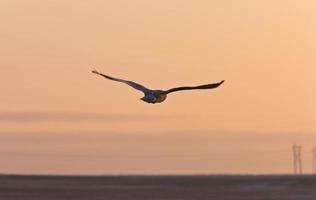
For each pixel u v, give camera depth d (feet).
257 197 353.31
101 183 432.25
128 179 455.22
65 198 339.36
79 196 349.61
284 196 353.72
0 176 443.32
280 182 416.67
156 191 384.47
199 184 432.66
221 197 352.90
